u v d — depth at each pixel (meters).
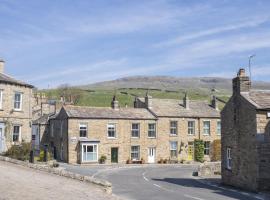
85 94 129.25
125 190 28.55
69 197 18.67
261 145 28.70
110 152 58.69
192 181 36.12
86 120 57.66
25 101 45.44
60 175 27.52
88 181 24.80
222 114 34.88
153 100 66.44
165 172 45.72
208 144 66.31
